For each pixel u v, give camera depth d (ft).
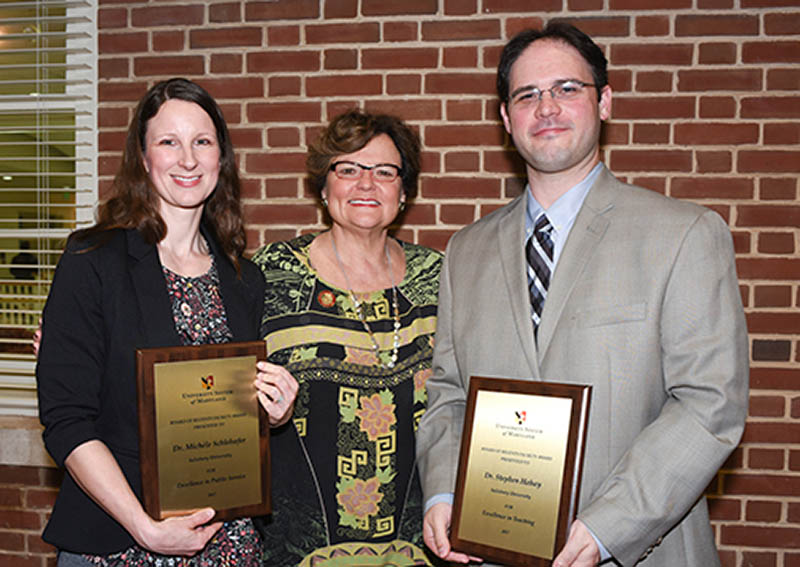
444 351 4.95
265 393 4.27
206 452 4.03
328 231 6.06
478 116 7.21
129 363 4.11
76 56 7.77
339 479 5.17
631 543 3.74
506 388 4.10
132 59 7.62
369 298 5.52
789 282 6.95
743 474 7.07
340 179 5.51
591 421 4.02
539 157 4.36
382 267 5.76
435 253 5.96
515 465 4.00
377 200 5.48
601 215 4.32
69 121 7.89
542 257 4.52
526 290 4.43
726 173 6.98
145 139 4.40
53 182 7.97
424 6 7.21
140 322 4.18
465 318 4.70
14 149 8.04
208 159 4.42
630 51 7.02
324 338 5.32
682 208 4.17
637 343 4.00
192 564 4.23
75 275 4.12
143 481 3.82
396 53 7.27
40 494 7.66
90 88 7.75
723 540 7.14
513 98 4.50
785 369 6.98
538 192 4.63
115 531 4.04
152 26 7.57
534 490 3.93
